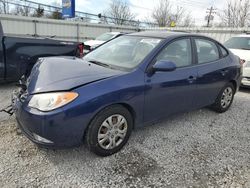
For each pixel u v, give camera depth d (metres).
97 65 3.13
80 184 2.38
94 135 2.66
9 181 2.35
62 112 2.38
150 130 3.66
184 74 3.46
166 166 2.75
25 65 5.57
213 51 4.20
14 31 16.58
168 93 3.28
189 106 3.75
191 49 3.72
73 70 2.81
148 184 2.44
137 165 2.73
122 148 3.05
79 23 20.12
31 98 2.52
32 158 2.74
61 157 2.79
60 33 19.22
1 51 5.17
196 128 3.84
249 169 2.78
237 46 7.24
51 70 2.83
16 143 3.01
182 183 2.48
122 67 3.08
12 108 3.14
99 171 2.59
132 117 3.04
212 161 2.91
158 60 3.18
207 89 3.99
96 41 11.44
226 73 4.30
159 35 3.60
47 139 2.44
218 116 4.45
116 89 2.68
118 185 2.40
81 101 2.46
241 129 3.91
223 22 28.86
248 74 6.22
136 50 3.37
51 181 2.39
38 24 17.75
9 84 5.96
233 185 2.49
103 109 2.66
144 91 2.97
